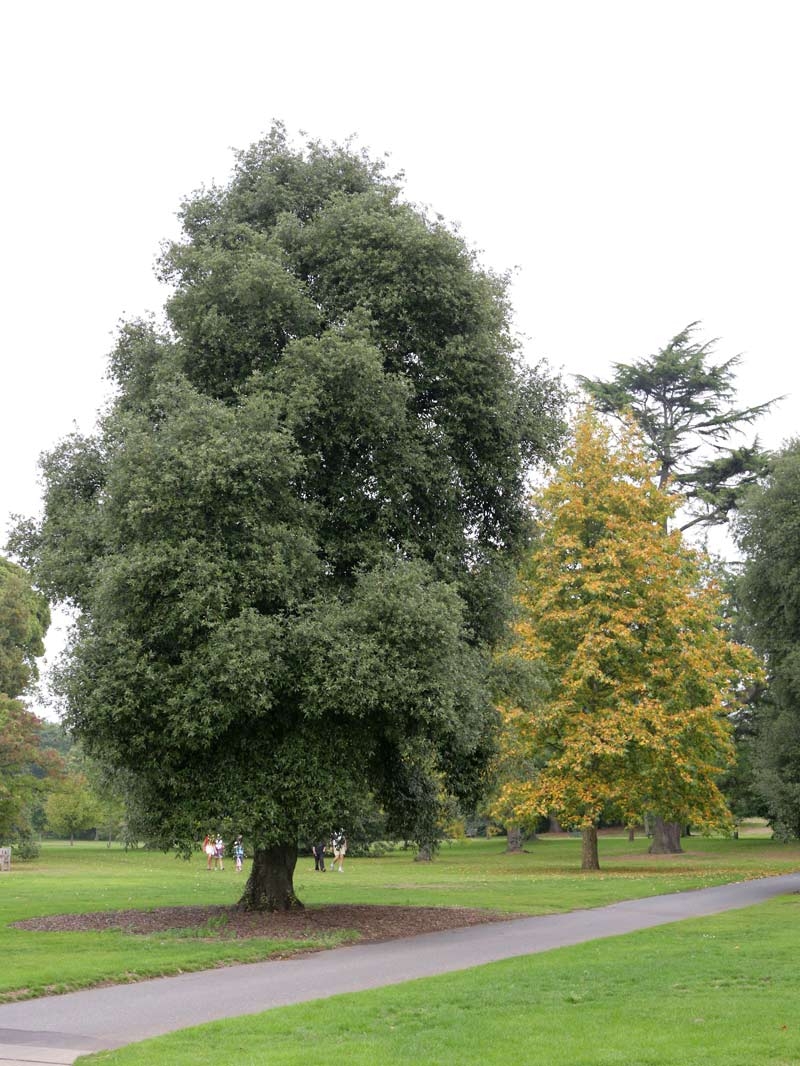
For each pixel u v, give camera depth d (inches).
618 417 1995.6
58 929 737.0
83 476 869.8
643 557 1451.8
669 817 1544.0
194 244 899.4
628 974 539.2
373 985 526.9
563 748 1466.5
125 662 707.4
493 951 653.3
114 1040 403.5
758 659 1632.6
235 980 547.5
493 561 904.9
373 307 836.6
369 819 985.5
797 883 1208.8
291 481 790.5
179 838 764.6
